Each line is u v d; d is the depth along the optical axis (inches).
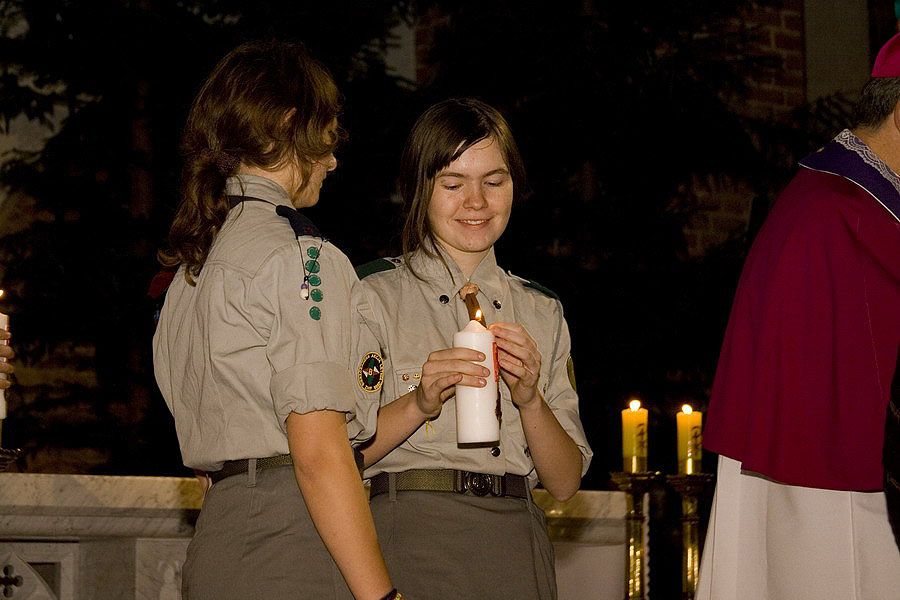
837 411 171.0
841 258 174.4
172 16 472.4
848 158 180.5
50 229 471.8
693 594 263.7
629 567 266.5
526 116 494.0
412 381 164.9
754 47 516.1
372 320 165.5
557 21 495.8
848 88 554.9
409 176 173.9
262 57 141.8
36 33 473.7
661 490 466.9
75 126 478.0
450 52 497.7
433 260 172.9
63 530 215.5
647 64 499.2
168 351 141.2
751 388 177.6
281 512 128.8
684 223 498.3
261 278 130.6
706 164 505.7
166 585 224.1
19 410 464.4
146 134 484.1
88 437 463.5
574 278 487.5
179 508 224.7
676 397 486.9
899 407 171.0
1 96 478.9
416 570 154.9
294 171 142.9
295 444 125.5
